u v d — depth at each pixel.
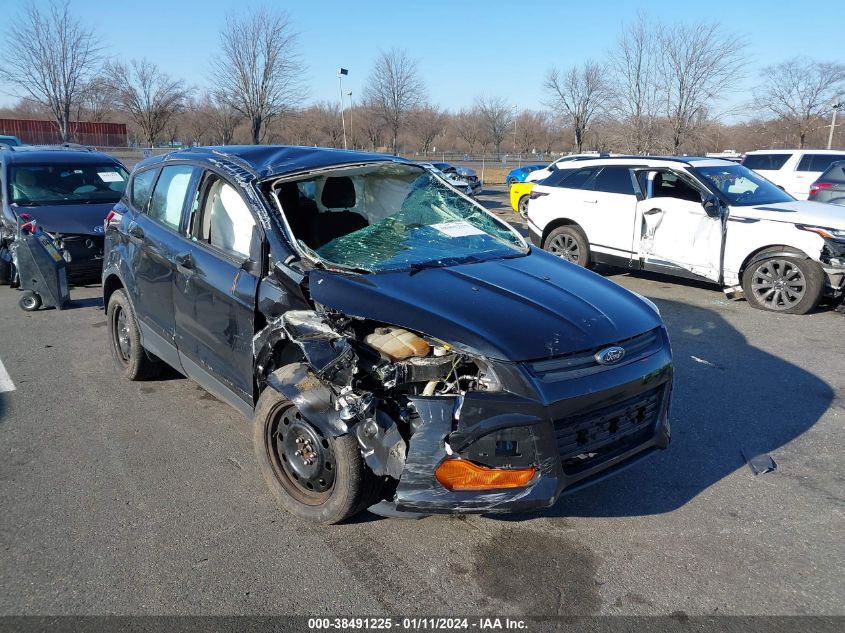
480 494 2.86
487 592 2.91
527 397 2.82
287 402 3.35
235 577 3.00
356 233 4.13
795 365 5.86
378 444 2.91
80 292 8.83
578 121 33.88
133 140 40.91
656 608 2.81
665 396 3.40
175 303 4.34
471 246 4.06
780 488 3.80
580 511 3.56
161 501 3.63
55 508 3.56
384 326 3.27
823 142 33.97
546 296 3.36
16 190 8.83
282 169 4.00
